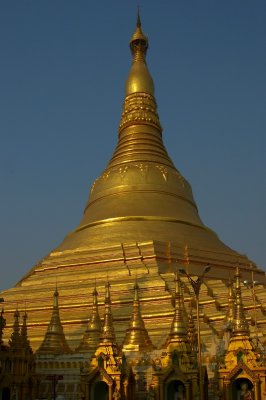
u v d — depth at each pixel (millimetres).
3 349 52719
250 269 79500
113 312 64938
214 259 76750
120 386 47656
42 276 76438
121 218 80125
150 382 49625
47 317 68812
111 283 68812
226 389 44438
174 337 48500
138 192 84562
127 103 95812
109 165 91625
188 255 74500
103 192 86875
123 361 48969
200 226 83875
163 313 61625
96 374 48688
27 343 53719
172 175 88500
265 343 52125
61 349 59062
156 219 80062
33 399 52438
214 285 68062
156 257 71812
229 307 57250
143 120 93250
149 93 96250
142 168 86812
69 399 54750
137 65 98250
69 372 56281
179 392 46438
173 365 46219
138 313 57000
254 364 44031
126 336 56281
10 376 51062
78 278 72438
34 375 53469
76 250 77500
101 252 75062
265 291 64250
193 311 61625
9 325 69062
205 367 46750
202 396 42938
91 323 59125
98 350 50188
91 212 86562
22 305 71438
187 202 87875
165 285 65562
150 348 55094
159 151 91188
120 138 94062
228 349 46094
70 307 68125
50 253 82500
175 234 78500
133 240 75688
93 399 48562
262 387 43281
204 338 55062
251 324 58531
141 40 100438
